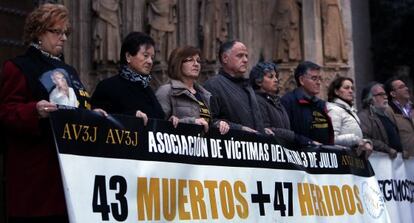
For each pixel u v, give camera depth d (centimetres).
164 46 1133
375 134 763
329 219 591
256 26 1240
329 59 1240
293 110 656
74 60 1085
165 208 440
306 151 585
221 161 488
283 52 1239
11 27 1041
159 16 1130
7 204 403
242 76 584
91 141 402
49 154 402
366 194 646
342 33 1252
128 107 479
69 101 415
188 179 460
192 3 1170
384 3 1728
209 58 1167
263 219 517
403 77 1703
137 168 426
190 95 534
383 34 1716
